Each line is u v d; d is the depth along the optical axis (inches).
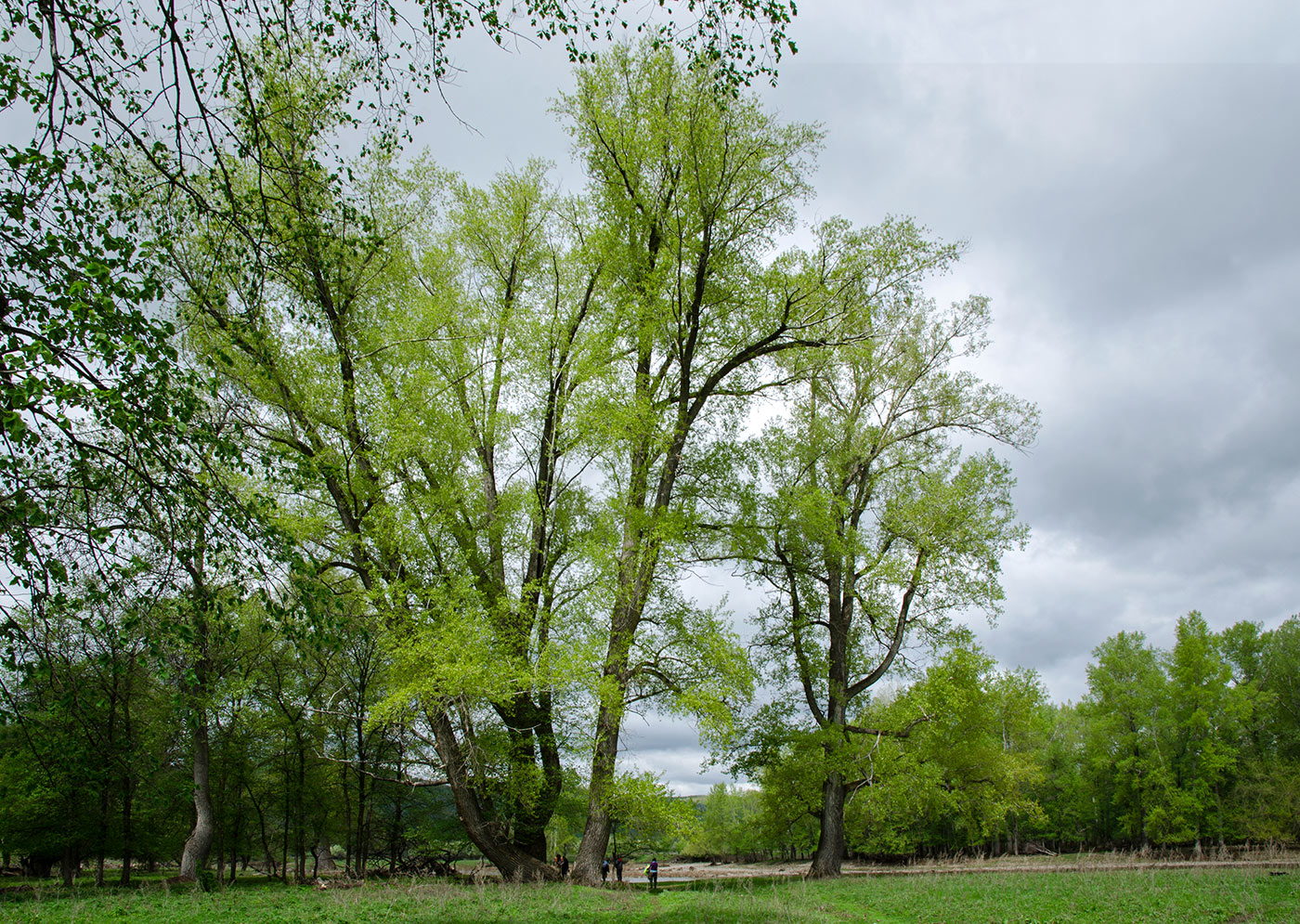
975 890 621.9
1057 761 2047.2
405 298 644.7
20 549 233.3
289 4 266.1
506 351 672.4
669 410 708.0
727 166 665.6
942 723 826.8
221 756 986.7
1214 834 1676.9
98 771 281.0
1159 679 1763.0
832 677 895.7
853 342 740.0
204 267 342.6
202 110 252.5
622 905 491.8
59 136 237.0
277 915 444.5
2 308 224.7
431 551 622.5
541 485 706.2
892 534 850.1
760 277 693.3
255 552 270.1
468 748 652.7
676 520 655.1
